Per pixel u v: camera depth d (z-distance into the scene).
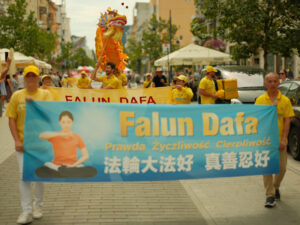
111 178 5.20
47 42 51.09
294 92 9.88
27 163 5.05
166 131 5.30
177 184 7.09
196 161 5.38
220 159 5.44
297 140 9.04
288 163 8.88
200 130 5.39
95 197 6.30
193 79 25.34
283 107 5.80
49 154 5.07
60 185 7.00
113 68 9.52
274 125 5.60
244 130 5.50
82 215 5.45
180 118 5.35
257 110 5.55
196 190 6.70
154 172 5.29
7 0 55.28
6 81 24.94
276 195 6.12
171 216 5.44
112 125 5.19
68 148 5.11
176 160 5.34
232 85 10.64
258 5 16.62
